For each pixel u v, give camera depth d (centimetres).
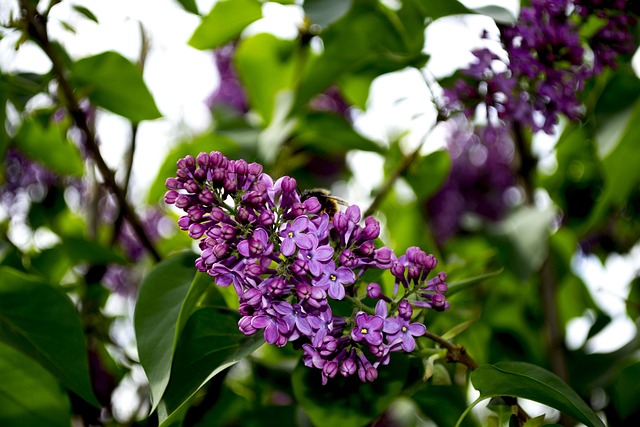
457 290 61
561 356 77
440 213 110
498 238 80
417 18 74
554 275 81
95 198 86
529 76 62
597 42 63
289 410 74
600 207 75
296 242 50
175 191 52
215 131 86
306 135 90
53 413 65
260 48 90
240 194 51
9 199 91
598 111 67
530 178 83
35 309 63
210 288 65
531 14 63
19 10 68
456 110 67
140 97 74
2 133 78
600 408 75
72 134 85
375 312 52
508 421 60
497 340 83
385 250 52
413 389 63
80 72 72
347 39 75
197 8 76
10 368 63
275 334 50
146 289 59
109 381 77
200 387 53
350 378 60
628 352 74
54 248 79
